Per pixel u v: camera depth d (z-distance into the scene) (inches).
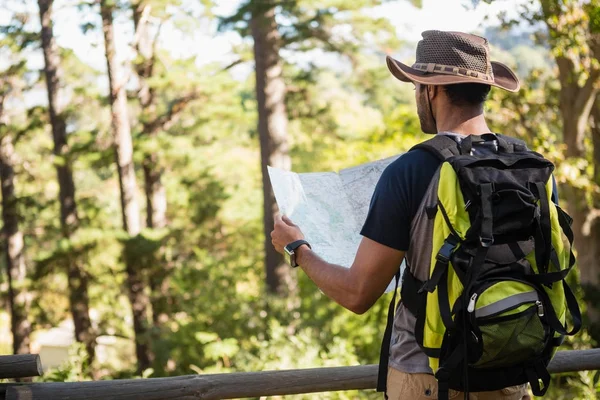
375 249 75.1
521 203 70.8
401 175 75.1
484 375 74.1
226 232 1102.4
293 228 83.1
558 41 384.5
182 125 920.9
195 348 462.3
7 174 963.3
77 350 244.7
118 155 765.3
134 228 766.5
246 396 119.1
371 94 741.3
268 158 599.8
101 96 808.3
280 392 121.0
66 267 742.5
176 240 934.4
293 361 310.3
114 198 1316.4
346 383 124.4
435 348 73.2
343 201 88.3
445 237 71.3
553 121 528.7
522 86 468.1
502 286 70.4
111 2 735.1
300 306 463.5
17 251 957.2
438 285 71.7
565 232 79.0
